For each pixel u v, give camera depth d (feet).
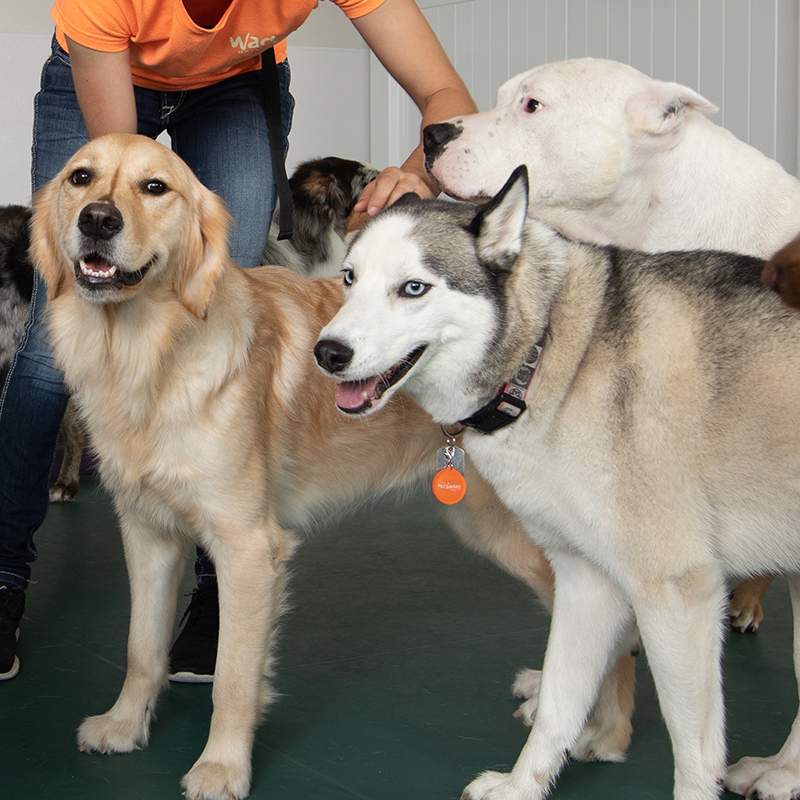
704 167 8.06
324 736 7.36
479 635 9.50
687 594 5.76
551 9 21.34
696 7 18.99
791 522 5.84
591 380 5.86
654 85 7.84
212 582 8.87
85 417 7.05
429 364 6.04
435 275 5.78
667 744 7.34
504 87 8.48
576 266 6.15
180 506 6.91
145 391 6.63
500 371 5.95
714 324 5.81
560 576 6.43
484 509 8.06
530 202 8.18
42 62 20.98
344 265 6.11
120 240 6.24
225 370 6.79
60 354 6.98
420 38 8.59
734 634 9.53
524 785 6.25
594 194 8.11
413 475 8.41
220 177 8.83
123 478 6.91
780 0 17.70
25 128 21.03
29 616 9.80
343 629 9.65
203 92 8.78
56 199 6.95
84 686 8.14
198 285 6.79
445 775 6.79
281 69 9.62
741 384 5.70
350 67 25.08
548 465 5.99
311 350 7.77
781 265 4.43
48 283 7.02
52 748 7.07
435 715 7.75
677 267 6.07
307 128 24.71
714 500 5.87
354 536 12.97
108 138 6.68
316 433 7.82
